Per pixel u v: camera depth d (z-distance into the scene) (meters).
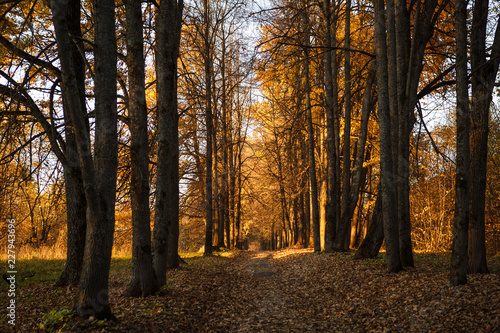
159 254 8.68
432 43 13.66
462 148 6.68
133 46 7.20
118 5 10.67
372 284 8.32
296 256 16.72
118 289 8.26
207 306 7.46
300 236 29.20
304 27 15.91
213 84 22.47
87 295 5.30
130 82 7.27
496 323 4.85
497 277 6.95
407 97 9.98
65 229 20.05
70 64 4.79
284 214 33.44
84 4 11.05
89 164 5.09
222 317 6.95
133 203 7.42
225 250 23.31
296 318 7.06
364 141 14.02
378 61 9.56
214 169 22.23
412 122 10.87
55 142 8.11
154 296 7.31
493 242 19.19
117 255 20.86
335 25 15.54
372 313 6.50
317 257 14.05
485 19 8.13
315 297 8.48
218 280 10.70
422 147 18.50
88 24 11.29
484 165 7.97
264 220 42.69
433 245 19.61
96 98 5.45
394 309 6.38
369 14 14.90
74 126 4.91
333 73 16.20
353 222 21.66
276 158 26.03
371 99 14.28
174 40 10.87
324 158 19.92
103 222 5.36
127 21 7.27
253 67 14.44
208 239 19.20
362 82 17.25
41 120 8.16
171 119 8.75
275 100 21.75
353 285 8.66
